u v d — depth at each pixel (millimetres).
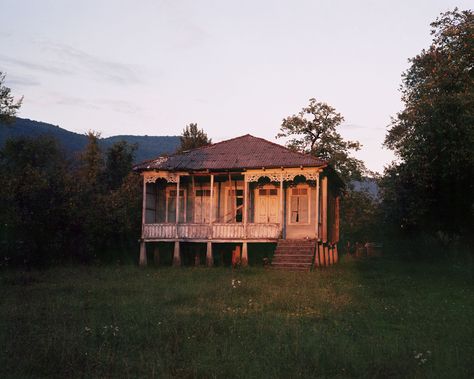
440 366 10188
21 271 27047
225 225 31219
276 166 30750
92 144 58188
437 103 27094
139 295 19172
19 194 29891
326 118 52438
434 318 15672
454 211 35344
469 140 26266
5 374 9242
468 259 34562
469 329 14086
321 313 16094
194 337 12258
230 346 11500
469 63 28234
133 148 59594
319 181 32156
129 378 9336
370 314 16109
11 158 57688
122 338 11984
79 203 31688
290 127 52938
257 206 34125
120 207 34750
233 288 20781
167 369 9875
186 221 34844
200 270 28297
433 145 28375
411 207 34594
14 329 12586
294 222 33344
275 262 28875
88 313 15289
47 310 15695
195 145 58125
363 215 55094
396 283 24234
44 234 30047
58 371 9656
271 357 10586
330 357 10539
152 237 32094
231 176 33938
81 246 31219
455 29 28484
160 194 35625
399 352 11133
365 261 38625
